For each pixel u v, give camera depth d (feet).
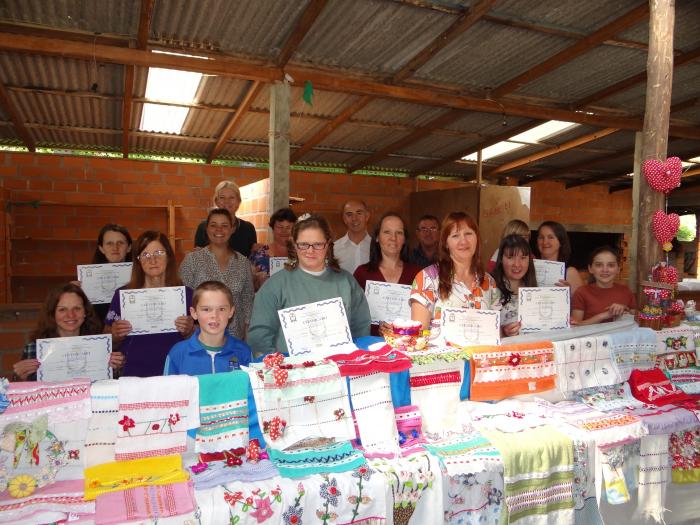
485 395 6.96
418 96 15.58
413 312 7.86
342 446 5.91
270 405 5.75
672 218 9.12
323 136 19.22
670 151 24.16
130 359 8.24
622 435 6.62
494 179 28.43
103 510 4.70
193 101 15.87
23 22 11.14
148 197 21.40
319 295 7.23
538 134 21.63
